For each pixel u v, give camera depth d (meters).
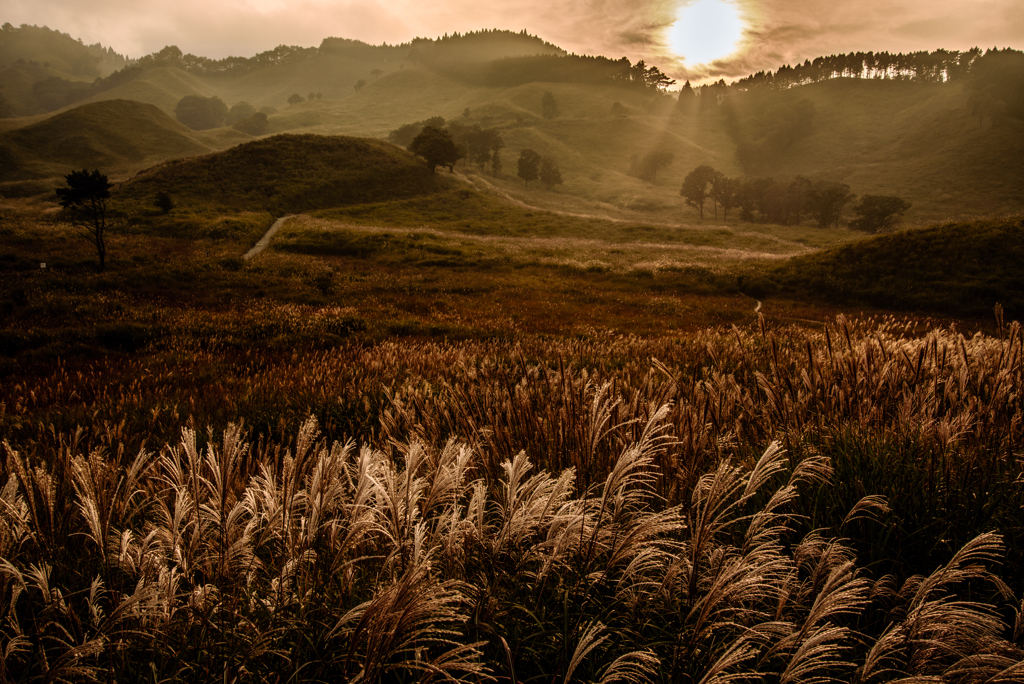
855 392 2.69
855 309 22.05
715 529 1.28
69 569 1.69
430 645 1.39
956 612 1.18
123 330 14.05
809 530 1.86
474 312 20.34
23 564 1.54
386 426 2.75
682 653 1.26
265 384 7.45
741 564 1.18
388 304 21.72
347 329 15.44
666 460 2.08
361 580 1.54
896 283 22.86
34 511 1.58
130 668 1.33
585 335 15.34
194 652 1.35
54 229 33.00
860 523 1.84
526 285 26.39
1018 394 2.31
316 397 5.92
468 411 2.78
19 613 1.57
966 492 1.89
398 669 1.40
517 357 5.75
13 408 6.56
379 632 1.07
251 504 1.34
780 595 1.28
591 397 2.37
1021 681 1.08
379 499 1.35
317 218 51.34
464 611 1.39
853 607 1.52
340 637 1.35
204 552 1.37
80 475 1.41
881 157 120.06
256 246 36.47
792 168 128.88
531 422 2.52
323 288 24.52
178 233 37.94
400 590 1.06
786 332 7.88
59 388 7.61
